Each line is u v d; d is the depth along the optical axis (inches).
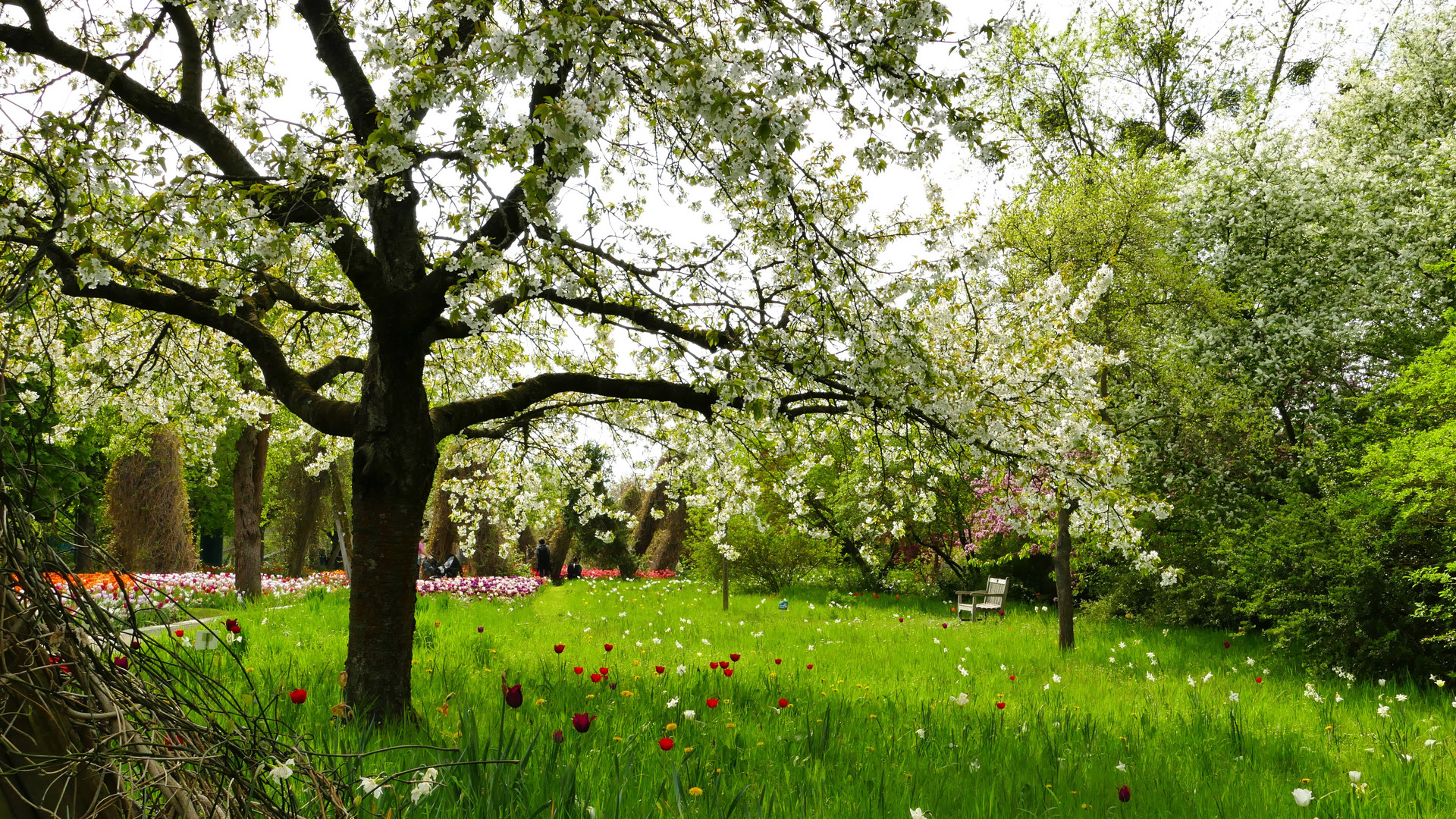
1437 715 299.1
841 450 350.6
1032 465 286.5
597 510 416.5
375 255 241.1
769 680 300.0
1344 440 554.9
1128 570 604.4
